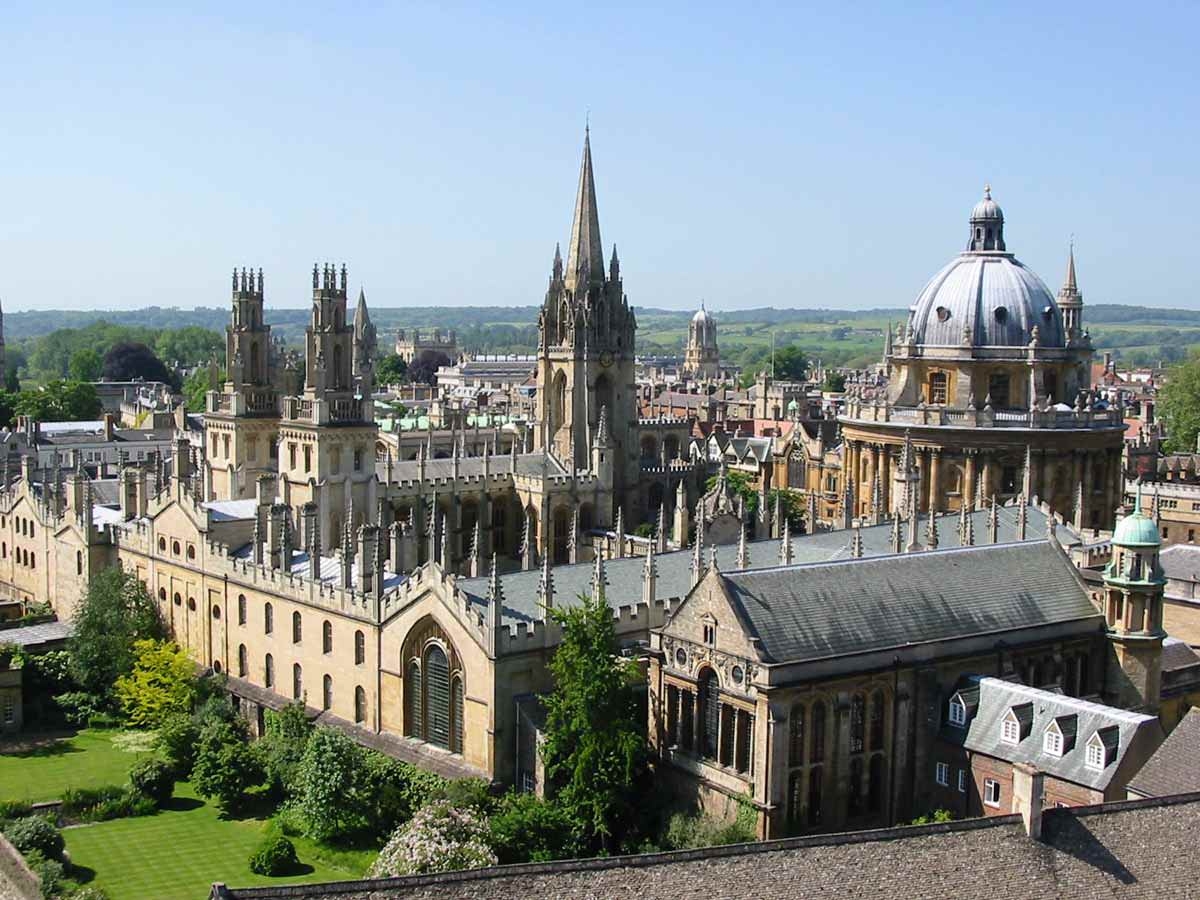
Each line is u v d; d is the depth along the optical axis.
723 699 98.19
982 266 189.25
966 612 107.12
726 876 65.38
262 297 185.50
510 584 120.94
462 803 104.44
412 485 190.62
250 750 124.25
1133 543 111.31
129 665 148.38
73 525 172.12
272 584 138.75
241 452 183.50
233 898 59.31
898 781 101.50
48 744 140.62
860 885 66.25
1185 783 84.38
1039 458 181.00
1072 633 111.75
